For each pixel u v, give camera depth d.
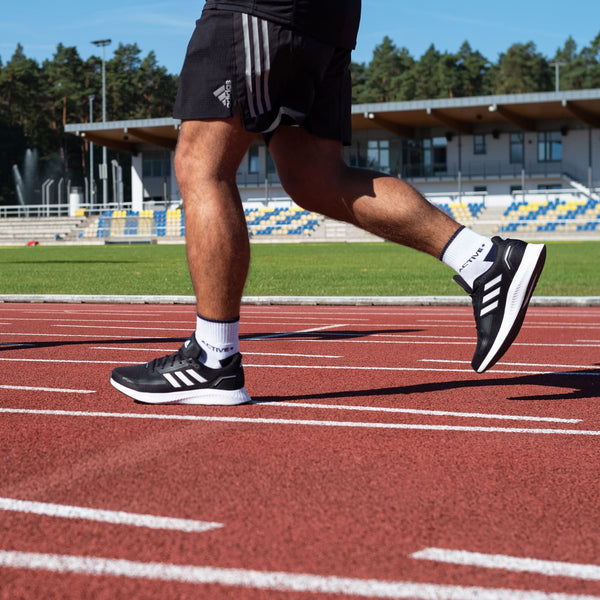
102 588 1.35
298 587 1.35
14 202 77.38
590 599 1.29
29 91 80.75
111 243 43.91
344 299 8.47
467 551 1.51
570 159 43.12
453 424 2.65
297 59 2.49
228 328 2.84
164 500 1.83
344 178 2.69
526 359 4.29
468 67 89.00
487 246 2.62
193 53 2.54
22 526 1.66
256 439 2.43
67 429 2.59
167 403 2.95
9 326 6.52
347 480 1.99
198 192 2.60
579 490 1.92
